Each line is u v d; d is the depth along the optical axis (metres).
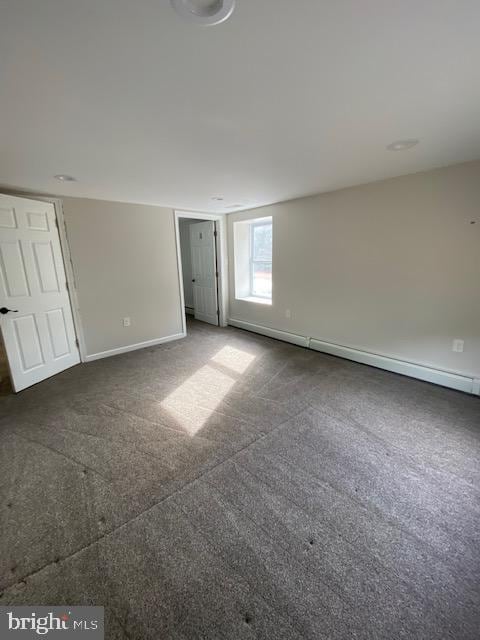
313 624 1.13
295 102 1.50
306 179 2.96
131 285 4.22
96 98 1.41
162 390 3.08
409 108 1.57
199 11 0.91
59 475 1.92
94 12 0.91
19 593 1.25
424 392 2.88
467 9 0.93
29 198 3.25
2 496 1.75
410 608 1.17
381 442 2.18
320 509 1.63
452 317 2.82
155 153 2.15
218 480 1.85
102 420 2.54
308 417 2.52
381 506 1.64
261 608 1.18
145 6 0.89
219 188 3.26
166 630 1.12
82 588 1.26
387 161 2.45
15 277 3.00
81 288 3.76
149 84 1.31
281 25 0.98
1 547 1.45
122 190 3.29
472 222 2.58
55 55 1.10
